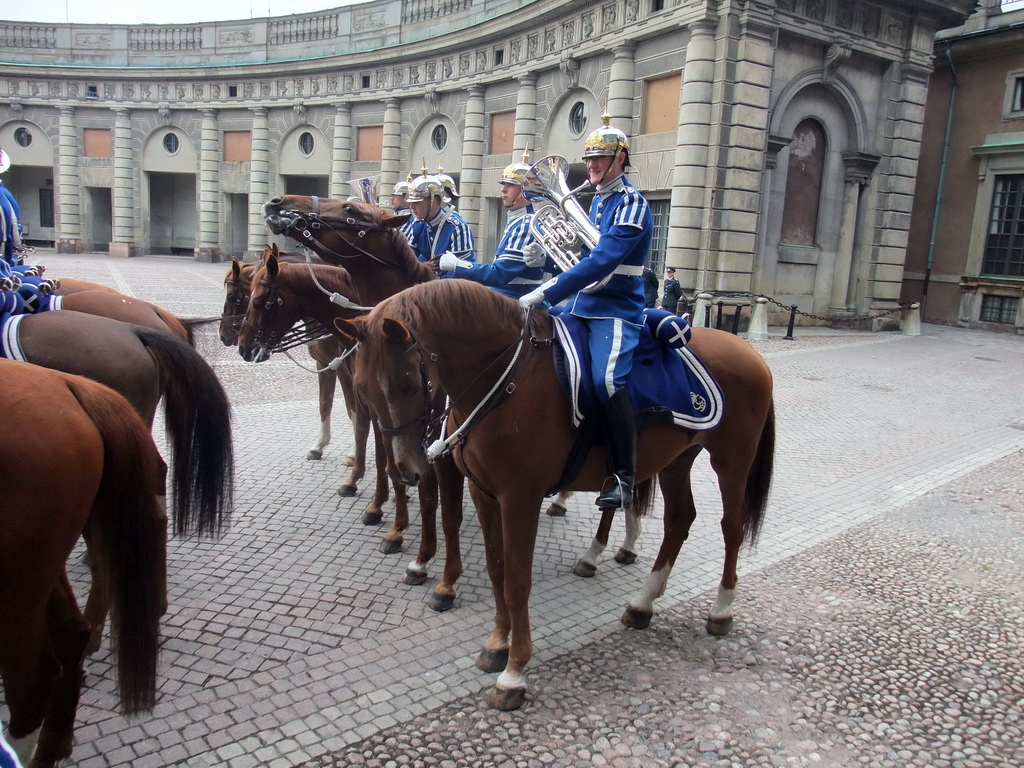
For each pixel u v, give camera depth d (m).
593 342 3.81
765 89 18.53
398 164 31.89
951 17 21.59
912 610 4.98
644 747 3.43
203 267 34.91
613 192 3.98
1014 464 8.79
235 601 4.66
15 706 2.69
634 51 20.53
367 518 6.08
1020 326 23.69
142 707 2.86
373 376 3.32
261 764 3.20
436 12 30.12
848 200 21.83
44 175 43.12
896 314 22.89
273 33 36.31
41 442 2.51
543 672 4.02
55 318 4.12
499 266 4.88
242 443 8.24
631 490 3.62
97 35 39.59
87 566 5.11
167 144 39.94
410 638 4.33
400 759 3.27
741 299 19.16
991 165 24.25
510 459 3.60
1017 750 3.56
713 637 4.50
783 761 3.39
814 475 8.13
